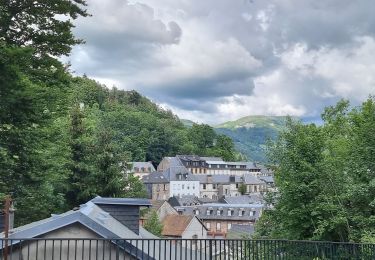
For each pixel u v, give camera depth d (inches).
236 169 7790.4
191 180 6599.4
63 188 1708.9
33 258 553.3
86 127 1851.6
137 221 813.9
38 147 920.3
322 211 856.9
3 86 665.6
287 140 940.0
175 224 3499.0
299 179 891.4
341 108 1240.2
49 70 755.4
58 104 831.1
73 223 562.9
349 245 582.9
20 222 1157.1
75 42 776.3
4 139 834.8
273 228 1007.6
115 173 1790.1
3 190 908.6
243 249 615.5
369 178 873.5
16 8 733.9
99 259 564.4
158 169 7298.2
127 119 7726.4
